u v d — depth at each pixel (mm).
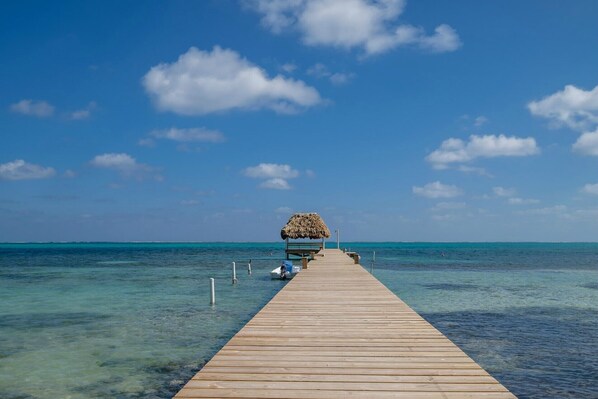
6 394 9000
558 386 9688
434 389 5352
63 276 36938
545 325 16172
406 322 9477
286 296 13383
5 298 23281
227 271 41781
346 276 19344
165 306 20250
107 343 13172
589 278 35688
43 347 12750
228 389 5348
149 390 9227
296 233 48031
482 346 13109
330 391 5285
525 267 50375
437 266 51750
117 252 106438
